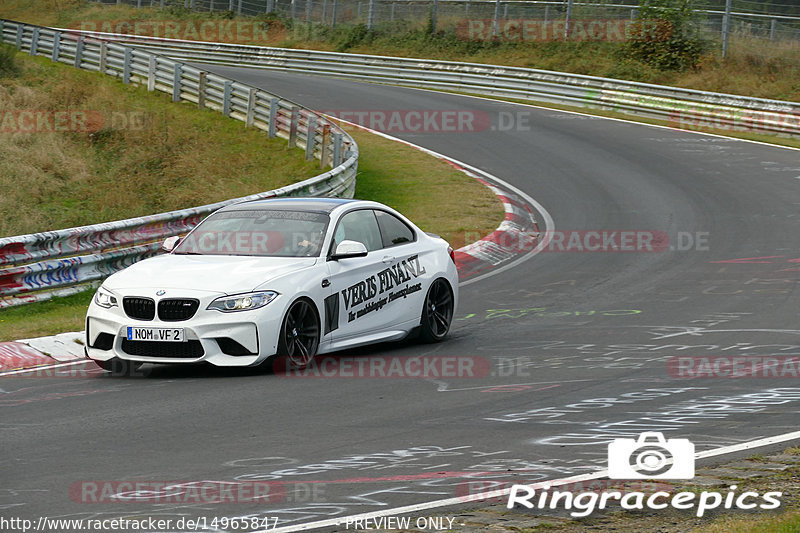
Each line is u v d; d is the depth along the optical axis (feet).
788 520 44.83
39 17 578.25
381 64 404.57
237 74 405.80
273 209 97.50
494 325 111.04
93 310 86.22
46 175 226.38
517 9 467.52
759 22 430.20
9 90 301.02
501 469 56.44
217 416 70.79
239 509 49.70
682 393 76.33
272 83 376.68
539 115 327.06
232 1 547.08
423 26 468.75
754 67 380.58
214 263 89.25
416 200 209.67
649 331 104.37
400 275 97.81
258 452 60.90
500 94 367.04
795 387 77.41
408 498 51.24
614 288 133.39
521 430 65.77
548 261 157.17
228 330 82.89
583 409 71.67
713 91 359.66
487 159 257.75
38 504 50.90
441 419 69.21
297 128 250.57
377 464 57.93
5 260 120.88
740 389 77.20
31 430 67.51
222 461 58.90
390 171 242.78
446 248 105.60
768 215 188.75
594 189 220.84
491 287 137.59
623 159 255.70
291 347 85.87
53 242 126.93
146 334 83.46
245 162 242.58
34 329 106.01
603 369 86.38
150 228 141.59
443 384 81.15
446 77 382.63
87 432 66.64
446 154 264.52
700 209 197.06
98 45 333.21
